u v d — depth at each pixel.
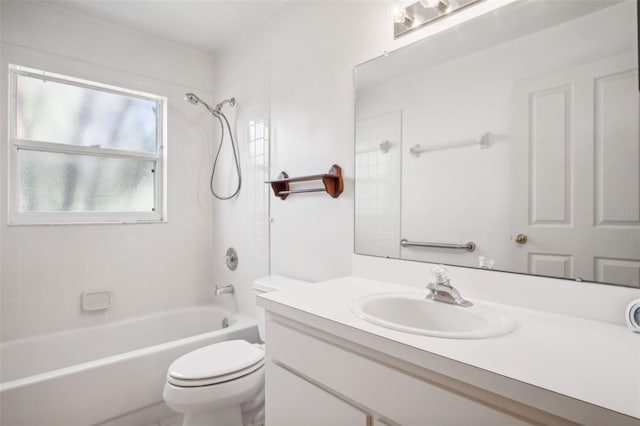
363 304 1.12
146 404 1.77
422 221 1.38
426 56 1.38
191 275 2.79
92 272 2.32
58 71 2.17
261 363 1.60
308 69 1.95
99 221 2.41
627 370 0.65
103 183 2.46
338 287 1.38
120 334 2.35
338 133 1.76
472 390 0.69
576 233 1.00
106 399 1.65
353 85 1.69
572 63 1.01
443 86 1.32
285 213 2.12
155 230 2.61
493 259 1.17
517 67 1.12
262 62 2.33
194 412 1.44
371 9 1.61
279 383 1.15
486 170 1.19
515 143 1.12
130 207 2.58
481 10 1.22
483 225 1.20
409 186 1.42
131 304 2.48
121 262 2.45
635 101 0.90
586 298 0.98
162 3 2.13
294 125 2.05
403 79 1.45
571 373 0.64
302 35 2.00
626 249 0.92
